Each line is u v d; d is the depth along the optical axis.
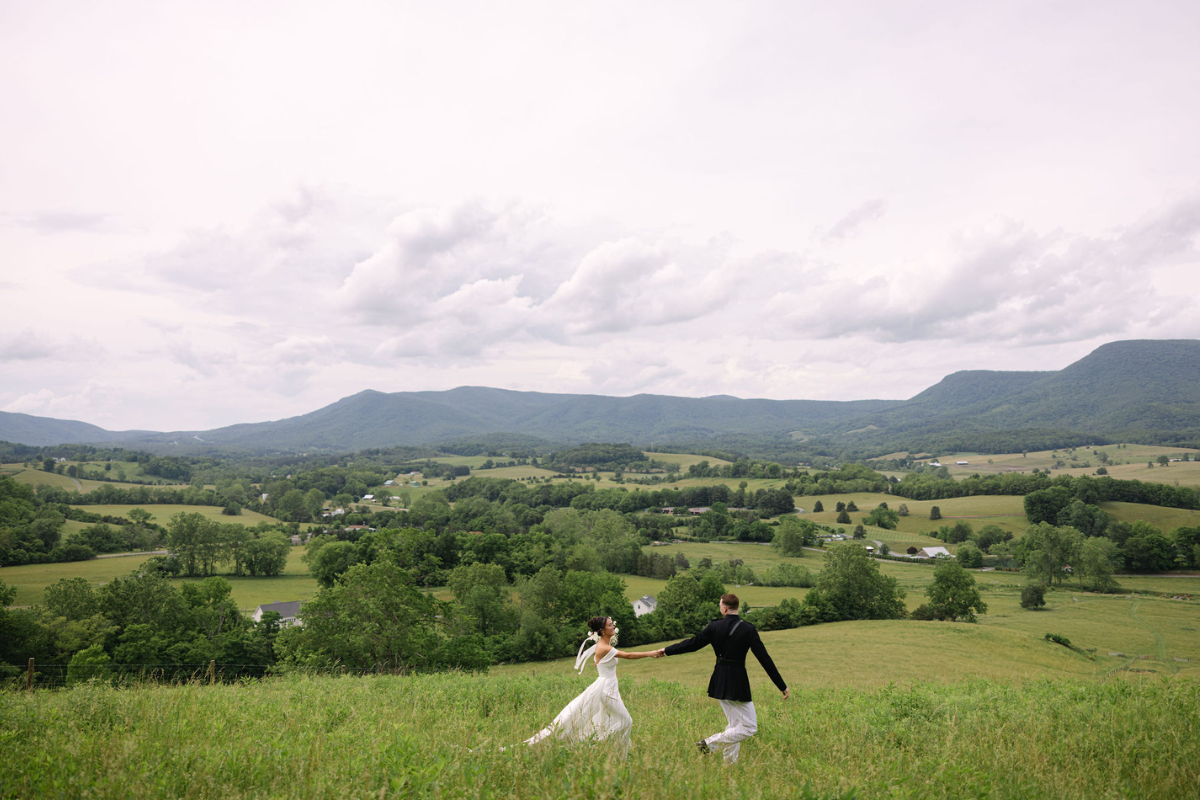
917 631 58.31
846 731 8.27
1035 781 5.80
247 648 46.81
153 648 45.34
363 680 14.37
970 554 115.88
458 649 40.56
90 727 6.39
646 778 4.73
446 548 95.88
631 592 88.75
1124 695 10.55
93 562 91.31
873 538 136.25
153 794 4.16
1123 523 117.69
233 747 5.46
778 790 4.87
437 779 4.46
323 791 4.29
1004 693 12.34
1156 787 5.72
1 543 87.38
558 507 189.00
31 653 43.56
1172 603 83.62
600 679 6.67
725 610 6.99
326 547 84.31
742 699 6.68
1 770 4.46
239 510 152.62
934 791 5.23
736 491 183.88
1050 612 77.19
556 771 5.03
